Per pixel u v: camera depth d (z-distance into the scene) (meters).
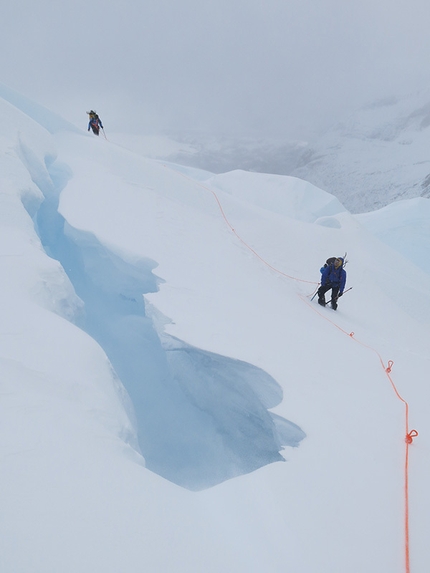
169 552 1.41
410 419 2.98
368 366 4.12
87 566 1.22
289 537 1.70
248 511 1.85
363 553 1.67
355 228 12.60
